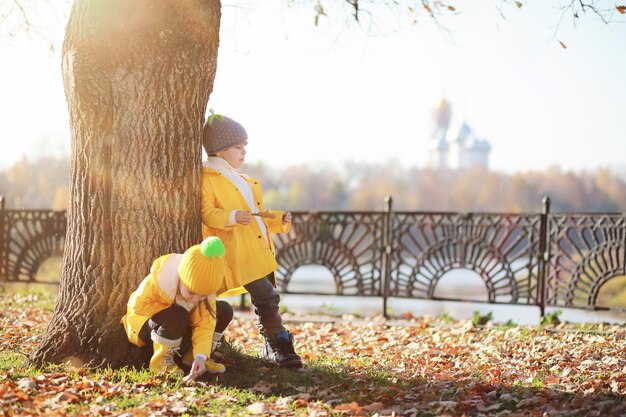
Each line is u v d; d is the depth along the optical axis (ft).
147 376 13.98
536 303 28.86
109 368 14.39
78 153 15.40
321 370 15.85
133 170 15.10
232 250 15.07
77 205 15.46
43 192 143.33
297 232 31.27
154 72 15.12
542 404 13.29
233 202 15.55
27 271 34.27
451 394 14.21
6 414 11.85
